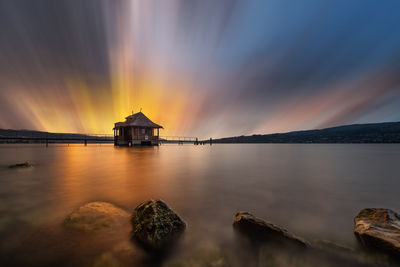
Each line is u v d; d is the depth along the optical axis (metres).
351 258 2.30
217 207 4.12
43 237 2.69
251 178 7.27
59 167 9.57
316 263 2.24
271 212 3.86
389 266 2.17
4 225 3.07
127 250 2.42
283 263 2.25
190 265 2.23
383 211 3.14
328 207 4.16
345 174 8.16
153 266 2.21
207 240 2.75
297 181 6.77
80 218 3.20
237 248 2.56
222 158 15.66
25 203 4.18
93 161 12.13
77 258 2.25
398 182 6.70
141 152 20.67
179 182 6.45
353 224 3.31
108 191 5.24
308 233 2.99
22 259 2.22
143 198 4.68
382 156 17.34
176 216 3.11
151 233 2.61
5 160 12.40
